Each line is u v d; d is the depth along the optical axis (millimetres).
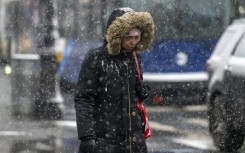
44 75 29047
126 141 12039
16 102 31906
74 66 38750
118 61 12148
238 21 23078
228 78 20797
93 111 12109
